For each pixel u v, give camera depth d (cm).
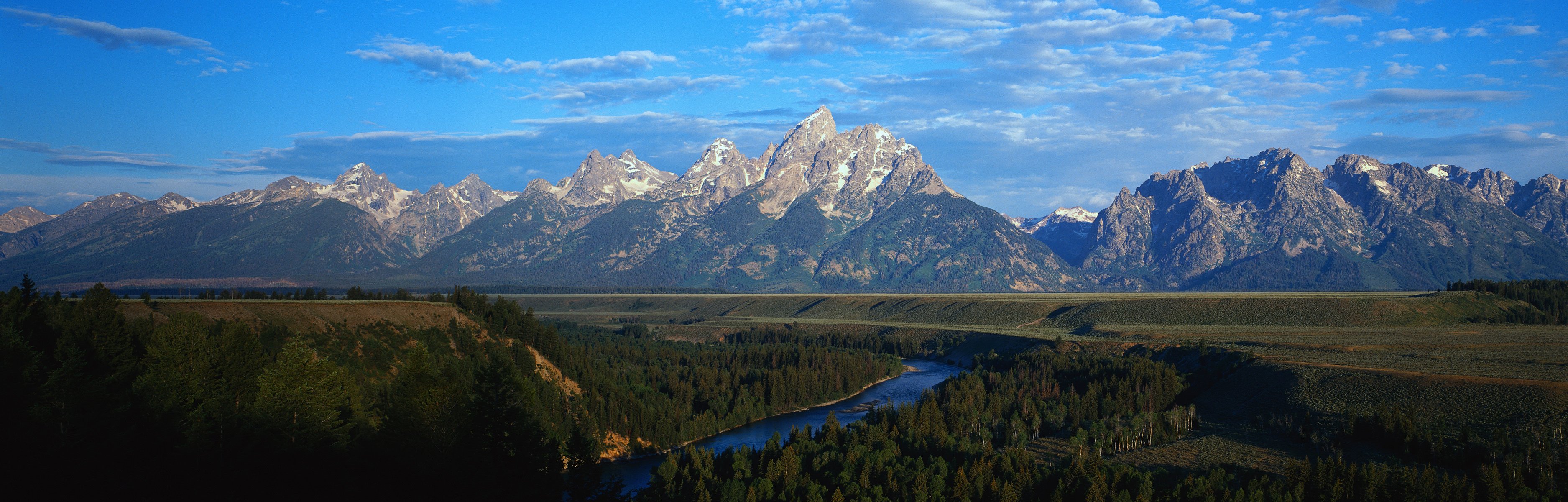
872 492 13450
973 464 14250
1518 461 13788
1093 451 16150
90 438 9625
